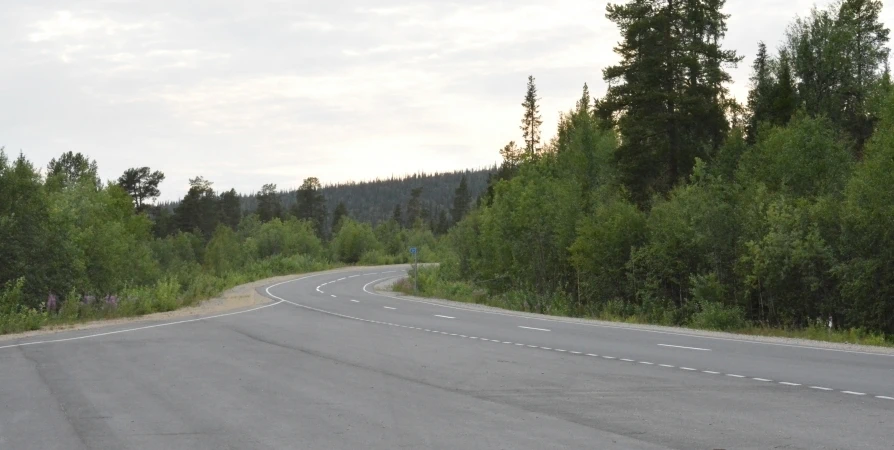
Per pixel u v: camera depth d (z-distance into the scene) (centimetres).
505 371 1447
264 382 1322
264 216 17312
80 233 4406
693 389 1217
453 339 2097
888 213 2880
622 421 966
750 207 3497
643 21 4569
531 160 6091
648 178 4953
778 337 2250
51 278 3509
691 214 3650
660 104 4672
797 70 5884
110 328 2609
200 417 1014
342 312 3366
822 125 4159
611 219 4138
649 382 1295
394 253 12988
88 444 862
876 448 812
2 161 3522
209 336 2236
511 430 918
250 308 3741
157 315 3334
